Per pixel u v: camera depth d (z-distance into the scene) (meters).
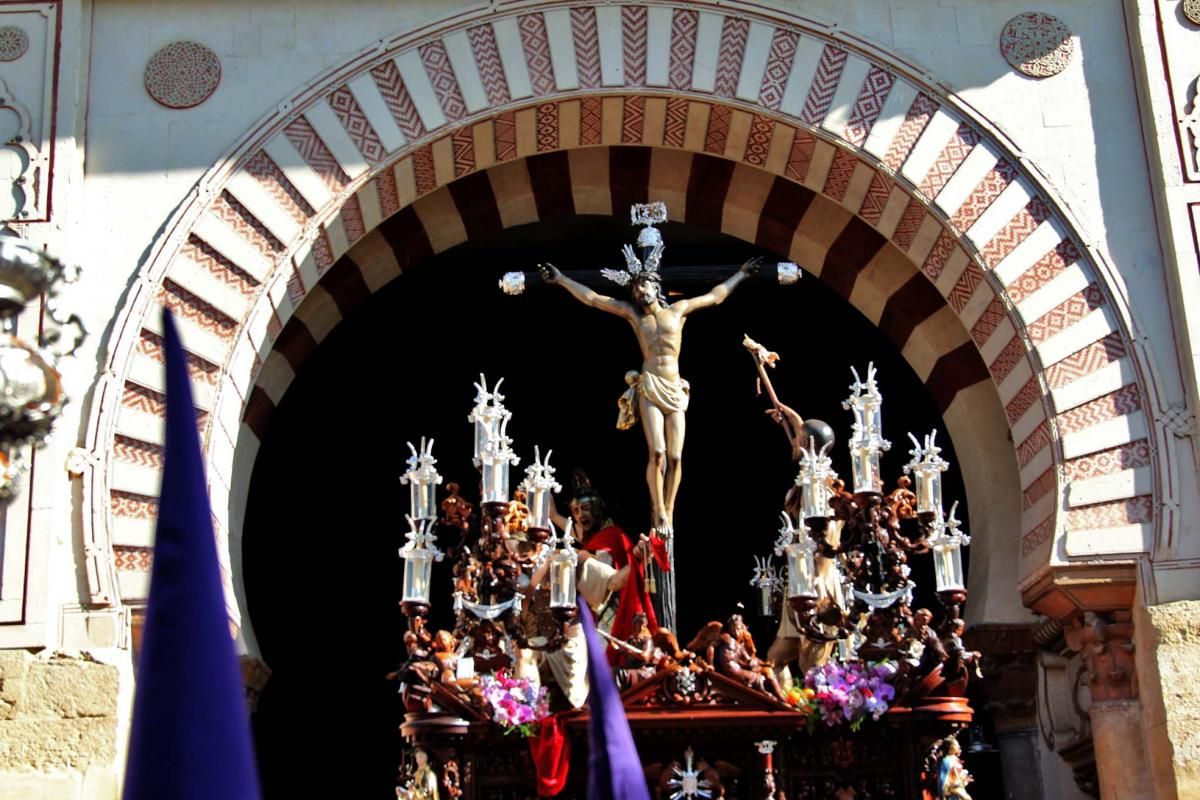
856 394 9.61
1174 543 9.86
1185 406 10.20
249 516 14.98
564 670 9.48
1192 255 10.41
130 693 9.59
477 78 10.95
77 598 9.70
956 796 9.34
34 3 10.93
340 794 14.61
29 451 9.80
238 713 3.22
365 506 15.14
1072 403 10.31
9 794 9.23
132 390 10.16
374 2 11.11
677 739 9.31
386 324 14.96
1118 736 9.83
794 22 11.03
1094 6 11.14
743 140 11.20
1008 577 11.34
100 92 10.87
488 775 9.45
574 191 12.30
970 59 11.01
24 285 6.49
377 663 14.93
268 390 11.81
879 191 11.03
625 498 15.27
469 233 12.45
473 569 9.45
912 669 9.33
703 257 14.52
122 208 10.60
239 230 10.60
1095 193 10.73
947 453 14.33
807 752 9.48
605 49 11.00
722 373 15.20
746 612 14.84
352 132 10.84
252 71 10.95
